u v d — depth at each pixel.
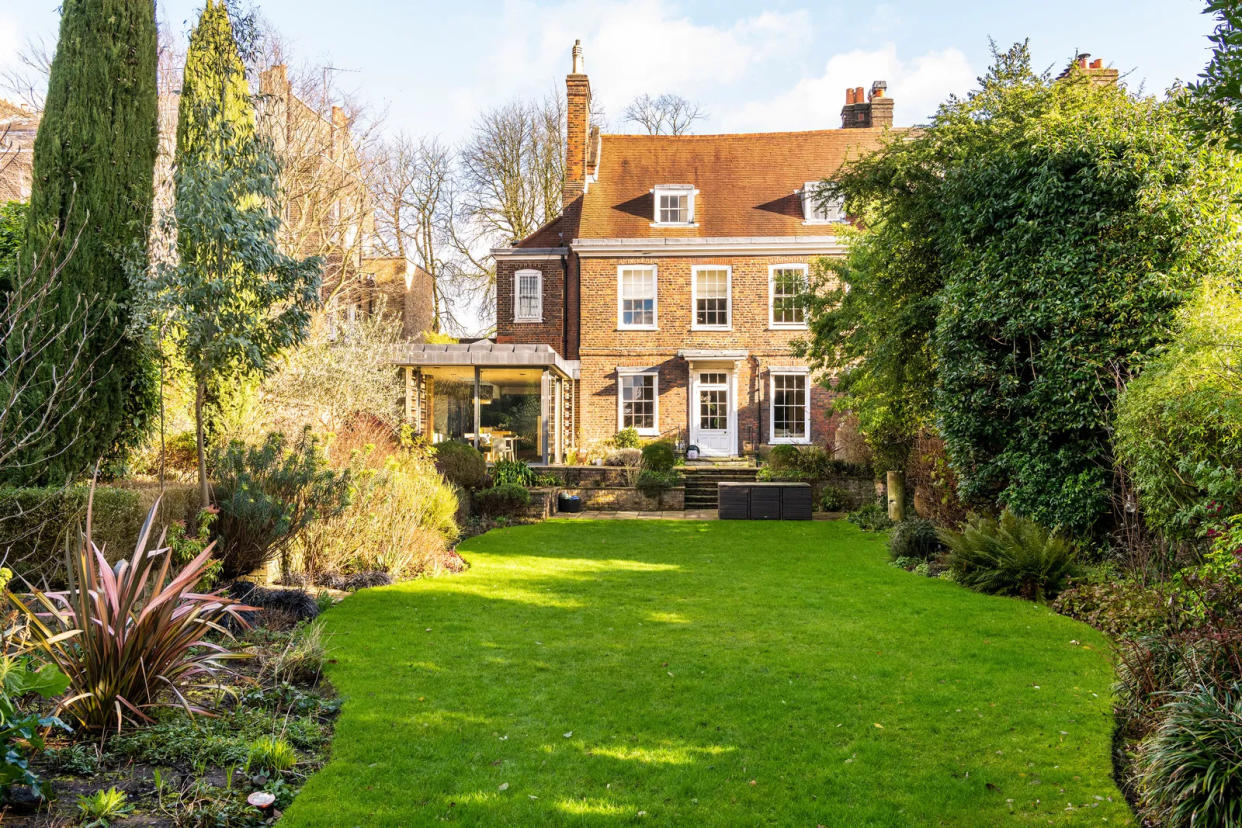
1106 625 6.80
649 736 4.55
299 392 14.23
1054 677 5.59
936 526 10.84
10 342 8.25
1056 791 3.88
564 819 3.57
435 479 12.32
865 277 13.18
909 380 12.19
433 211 34.50
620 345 23.91
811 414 23.48
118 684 4.14
